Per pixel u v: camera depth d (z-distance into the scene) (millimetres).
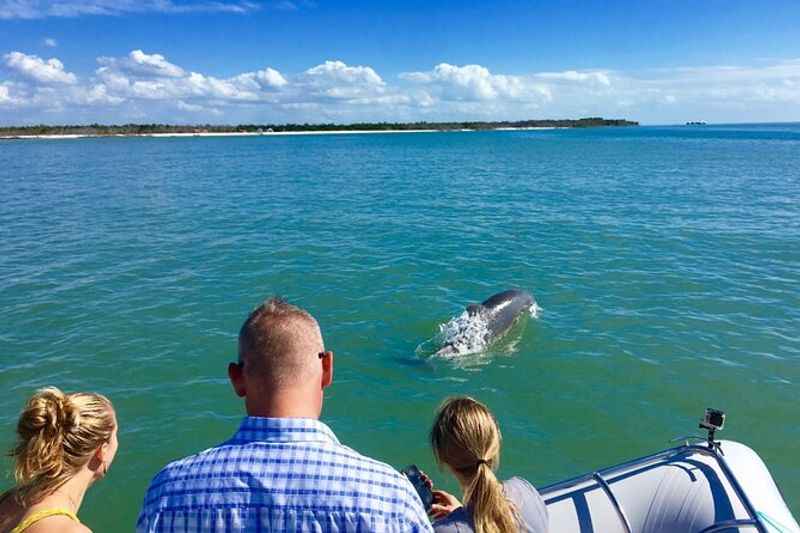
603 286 13578
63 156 67312
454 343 10250
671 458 4953
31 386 8906
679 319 11422
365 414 8203
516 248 17484
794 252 16672
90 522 6172
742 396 8523
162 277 14539
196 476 2100
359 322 11492
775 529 4258
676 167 45375
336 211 24938
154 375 9273
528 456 7266
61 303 12570
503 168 46562
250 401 2268
